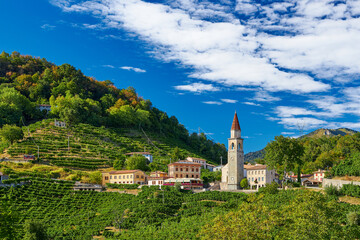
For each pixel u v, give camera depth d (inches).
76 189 6579.7
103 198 6220.5
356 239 3590.1
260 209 3919.8
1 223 3257.9
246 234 3292.3
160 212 5369.1
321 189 5497.1
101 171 7657.5
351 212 3986.2
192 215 5152.6
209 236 3526.1
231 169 7268.7
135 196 6171.3
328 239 3272.6
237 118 7470.5
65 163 7829.7
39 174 6860.2
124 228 4977.9
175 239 4128.9
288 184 6141.7
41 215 5398.6
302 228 3248.0
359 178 5462.6
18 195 5831.7
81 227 4985.2
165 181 6988.2
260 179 7150.6
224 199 5708.7
